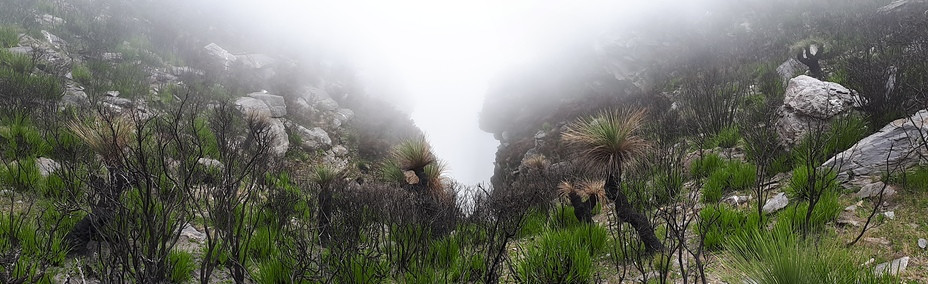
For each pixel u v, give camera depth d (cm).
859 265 297
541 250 433
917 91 587
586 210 529
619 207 438
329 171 598
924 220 387
